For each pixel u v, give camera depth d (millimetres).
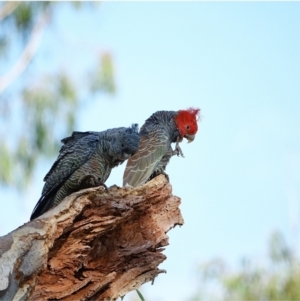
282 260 20281
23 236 9219
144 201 10695
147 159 13555
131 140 11484
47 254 9398
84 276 10188
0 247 9062
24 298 9094
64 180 11703
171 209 11203
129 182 13328
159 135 13891
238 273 20266
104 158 11734
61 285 10008
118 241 10562
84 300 10125
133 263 10648
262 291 19891
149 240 10820
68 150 11758
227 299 20062
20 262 9062
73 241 10008
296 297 19688
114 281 10453
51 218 9539
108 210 10102
